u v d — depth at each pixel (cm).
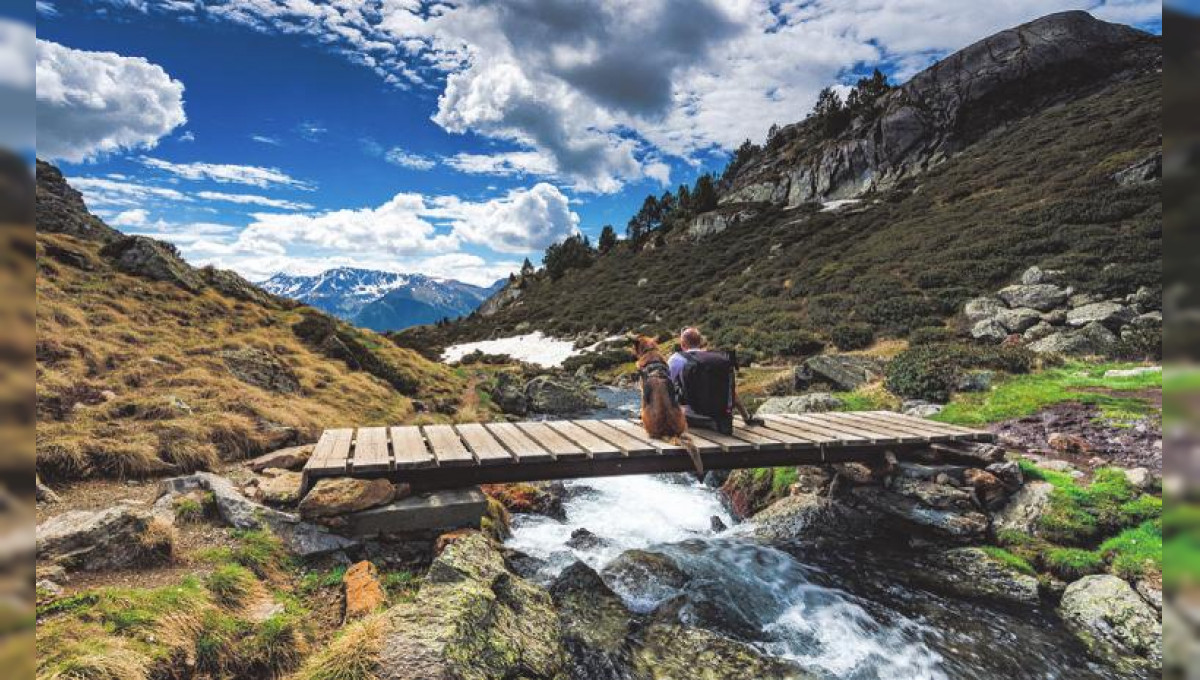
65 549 478
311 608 504
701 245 6250
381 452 700
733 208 6762
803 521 846
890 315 2219
